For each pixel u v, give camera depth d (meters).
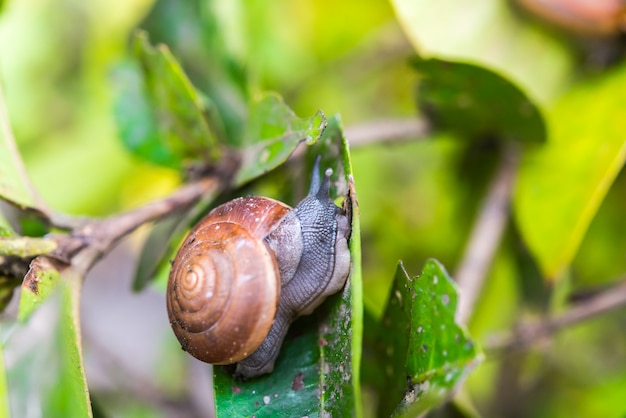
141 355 0.33
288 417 0.22
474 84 0.25
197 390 0.31
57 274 0.22
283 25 0.30
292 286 0.22
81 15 0.31
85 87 0.31
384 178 0.31
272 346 0.22
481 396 0.29
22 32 0.31
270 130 0.23
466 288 0.26
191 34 0.28
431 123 0.27
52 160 0.30
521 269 0.28
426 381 0.21
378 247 0.30
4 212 0.25
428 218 0.30
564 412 0.29
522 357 0.29
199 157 0.25
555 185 0.26
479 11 0.26
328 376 0.22
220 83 0.27
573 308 0.28
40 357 0.20
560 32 0.26
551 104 0.26
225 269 0.22
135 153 0.26
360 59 0.31
